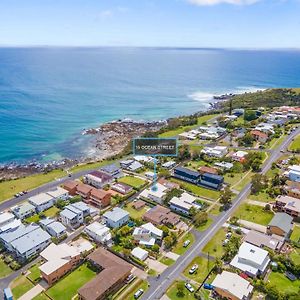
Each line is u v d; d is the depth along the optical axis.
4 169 149.12
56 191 111.25
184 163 143.75
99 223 95.75
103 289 67.06
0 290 70.50
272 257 78.69
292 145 159.00
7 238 84.69
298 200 103.19
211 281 72.06
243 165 135.50
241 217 98.75
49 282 71.81
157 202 108.75
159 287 70.62
